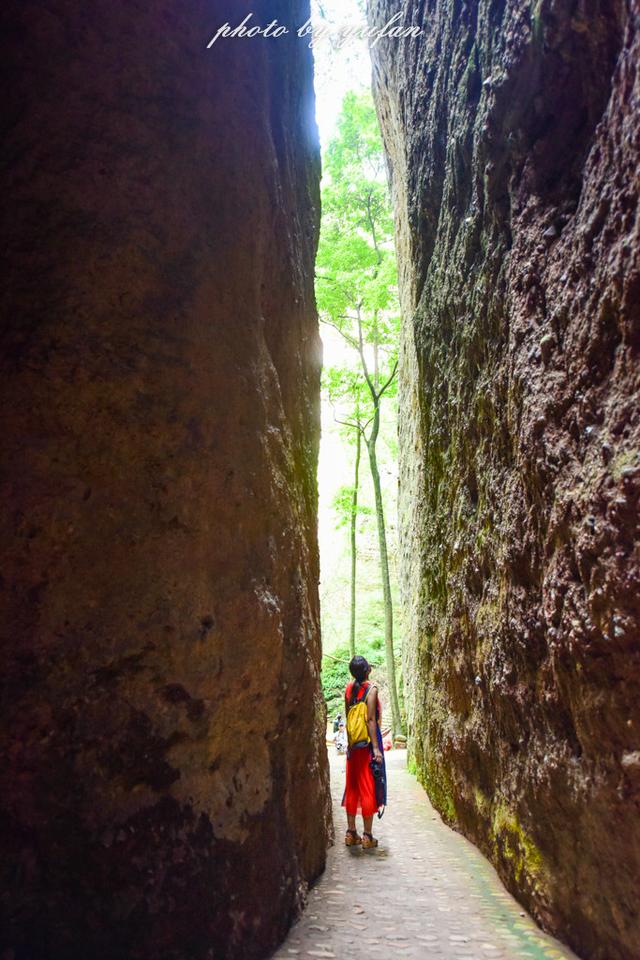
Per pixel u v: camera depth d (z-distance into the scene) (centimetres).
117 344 331
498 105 434
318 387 784
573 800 331
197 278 372
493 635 477
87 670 304
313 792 511
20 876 285
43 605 299
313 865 502
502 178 455
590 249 306
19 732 291
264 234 468
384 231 1956
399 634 2867
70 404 315
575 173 353
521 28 393
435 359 743
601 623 279
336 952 361
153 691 320
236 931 332
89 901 294
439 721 754
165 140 370
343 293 1978
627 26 278
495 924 405
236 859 342
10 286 318
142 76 367
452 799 689
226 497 368
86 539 311
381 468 3145
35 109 337
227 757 355
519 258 404
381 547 1867
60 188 332
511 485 432
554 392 338
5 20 343
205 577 347
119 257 338
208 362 368
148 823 311
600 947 328
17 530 298
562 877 366
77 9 353
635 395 261
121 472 324
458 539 621
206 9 418
